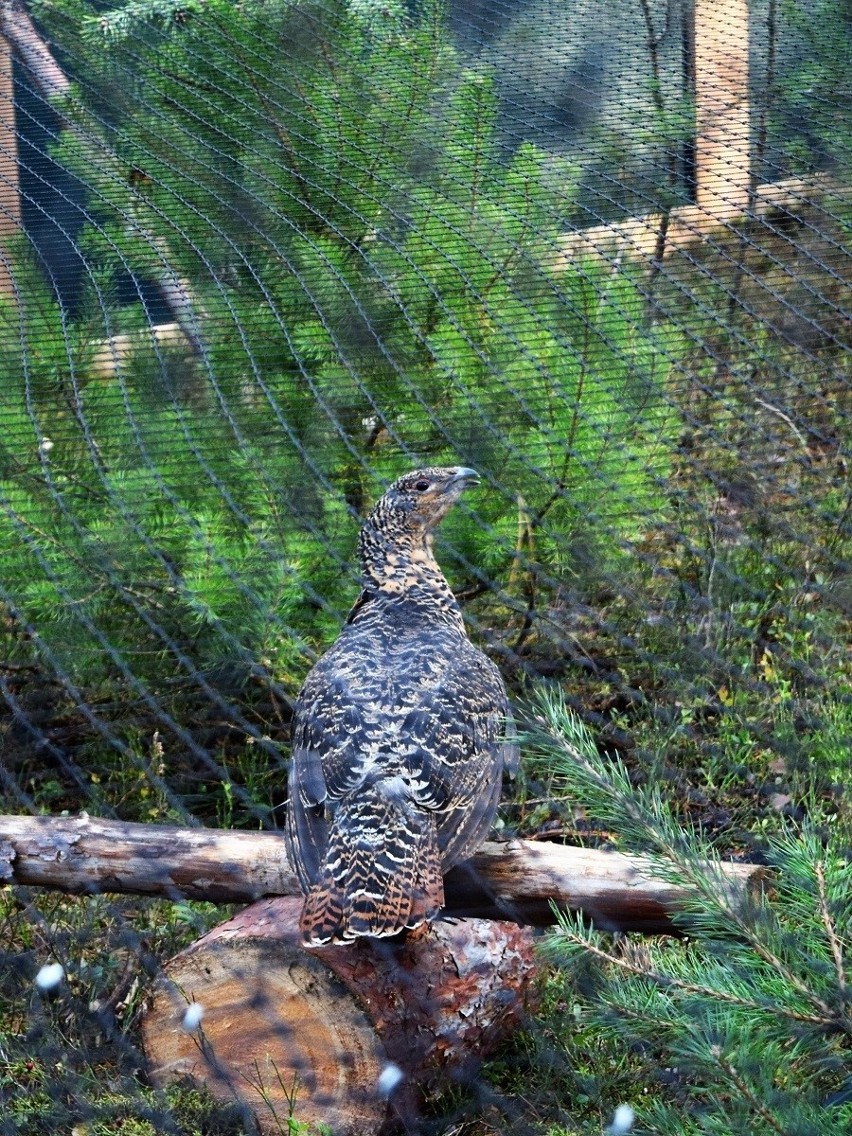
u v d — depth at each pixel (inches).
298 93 306.3
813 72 296.0
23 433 261.3
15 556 256.4
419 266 269.3
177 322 272.4
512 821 238.7
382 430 264.1
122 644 257.0
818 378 245.0
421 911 175.6
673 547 237.6
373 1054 199.6
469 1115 204.7
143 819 256.7
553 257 266.2
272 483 254.4
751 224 266.7
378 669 198.1
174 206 287.6
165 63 316.5
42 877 203.6
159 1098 204.7
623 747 236.7
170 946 233.5
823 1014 152.8
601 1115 187.9
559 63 311.6
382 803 181.5
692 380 241.9
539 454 251.3
